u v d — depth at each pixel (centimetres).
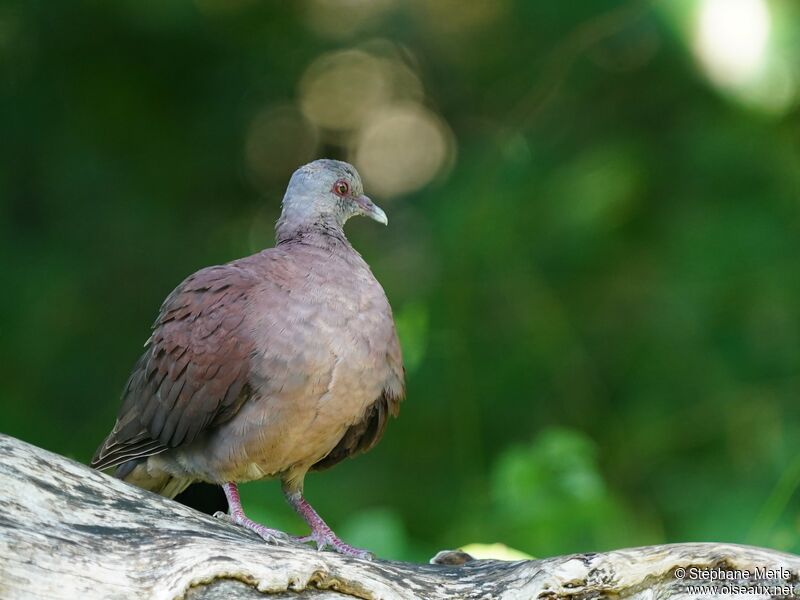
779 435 1184
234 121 1470
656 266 1294
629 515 1099
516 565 629
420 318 1062
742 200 1273
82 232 1384
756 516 1106
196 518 633
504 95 1473
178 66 1454
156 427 753
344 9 1520
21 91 1398
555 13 1386
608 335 1298
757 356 1241
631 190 1262
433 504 1238
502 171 1343
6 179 1373
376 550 849
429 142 1528
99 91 1434
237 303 732
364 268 770
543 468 982
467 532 1083
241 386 720
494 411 1286
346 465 1266
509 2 1468
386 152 1534
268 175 1498
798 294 1239
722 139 1268
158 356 755
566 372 1284
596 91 1391
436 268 1334
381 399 766
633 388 1270
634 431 1238
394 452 1277
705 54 1095
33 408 1296
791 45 1084
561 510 970
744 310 1252
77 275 1356
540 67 1414
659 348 1269
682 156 1305
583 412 1269
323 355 716
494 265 1316
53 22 1389
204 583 555
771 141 1258
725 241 1257
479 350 1302
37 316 1311
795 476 980
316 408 721
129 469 786
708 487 1172
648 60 1377
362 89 1537
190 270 1395
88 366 1333
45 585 545
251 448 727
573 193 1273
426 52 1533
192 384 732
